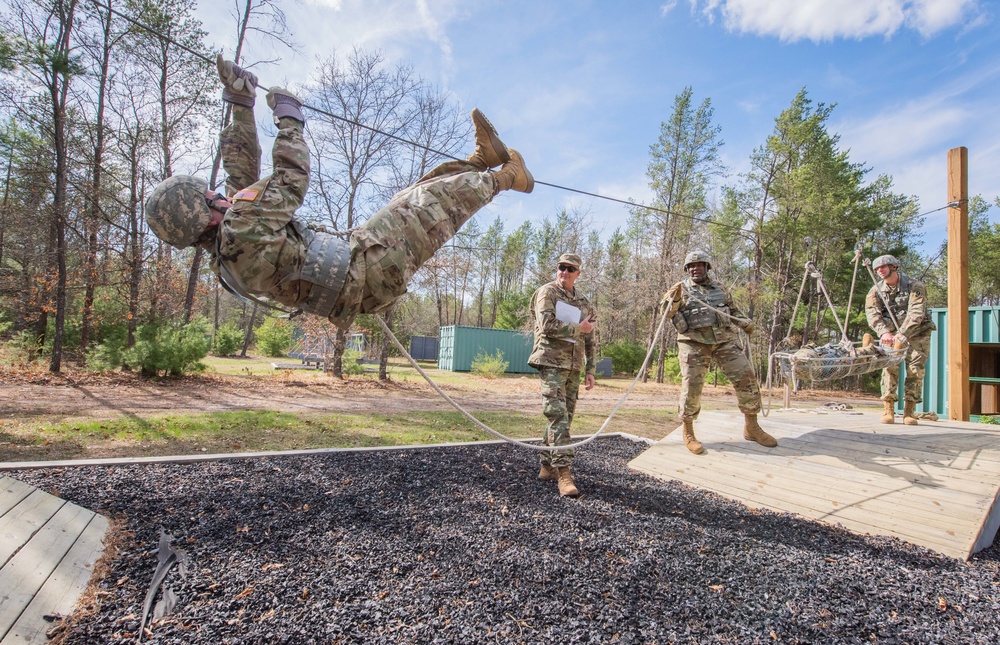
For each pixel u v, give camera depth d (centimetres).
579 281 2625
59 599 252
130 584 273
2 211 1526
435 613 257
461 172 311
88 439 630
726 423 646
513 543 343
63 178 1387
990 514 392
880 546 372
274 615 250
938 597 298
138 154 1575
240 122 271
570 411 538
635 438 762
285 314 281
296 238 253
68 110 1452
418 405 1234
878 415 742
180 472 454
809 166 2386
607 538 359
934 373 927
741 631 255
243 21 1591
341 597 269
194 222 240
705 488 516
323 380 1688
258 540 329
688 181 2553
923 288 595
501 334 2866
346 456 544
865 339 601
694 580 306
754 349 2644
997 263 3244
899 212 3269
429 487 452
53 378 1264
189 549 313
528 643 237
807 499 459
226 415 858
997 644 254
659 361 2598
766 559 340
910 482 445
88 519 333
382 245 266
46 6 1298
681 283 561
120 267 1638
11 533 280
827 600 289
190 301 1755
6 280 1684
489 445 646
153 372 1410
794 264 2809
